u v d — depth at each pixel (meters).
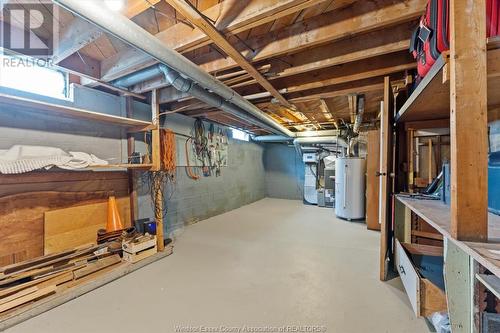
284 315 1.78
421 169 2.55
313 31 1.83
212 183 5.28
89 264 2.40
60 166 2.16
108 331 1.62
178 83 2.41
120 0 1.28
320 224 4.60
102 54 2.42
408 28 1.90
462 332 1.02
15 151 2.07
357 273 2.46
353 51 2.10
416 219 2.48
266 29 1.96
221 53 2.30
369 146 4.29
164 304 1.92
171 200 4.08
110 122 2.85
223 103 3.23
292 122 5.68
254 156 7.47
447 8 1.03
